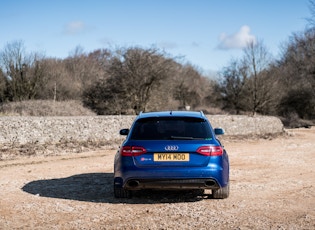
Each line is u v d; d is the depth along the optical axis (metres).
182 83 46.53
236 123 21.02
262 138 19.72
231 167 10.34
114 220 5.41
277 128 23.17
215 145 6.09
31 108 25.98
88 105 31.36
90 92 31.50
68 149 14.10
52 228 5.07
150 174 5.94
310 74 39.56
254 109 37.75
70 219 5.48
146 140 6.09
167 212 5.78
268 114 38.91
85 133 16.20
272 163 11.07
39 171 9.76
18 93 33.78
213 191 6.52
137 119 6.53
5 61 34.03
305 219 5.38
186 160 5.97
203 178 5.93
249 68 37.94
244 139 19.08
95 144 15.54
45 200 6.62
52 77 37.00
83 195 7.00
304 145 16.34
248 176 8.96
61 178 8.76
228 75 40.91
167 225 5.12
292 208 6.02
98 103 31.11
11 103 27.72
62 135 15.57
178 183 5.93
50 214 5.74
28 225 5.20
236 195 6.94
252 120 21.81
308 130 26.45
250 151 14.14
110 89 30.94
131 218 5.49
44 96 35.59
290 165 10.70
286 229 4.91
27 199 6.70
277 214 5.66
